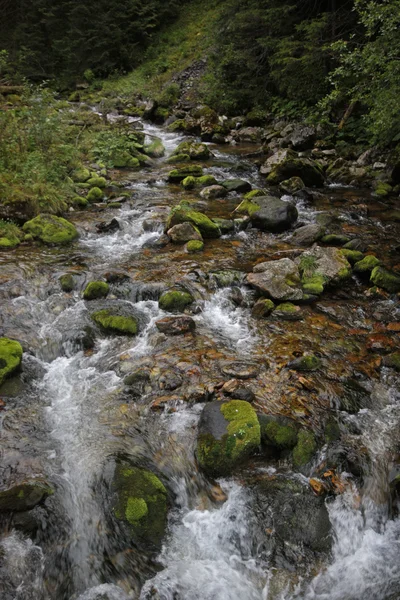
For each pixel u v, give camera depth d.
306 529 3.57
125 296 6.41
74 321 5.81
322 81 15.56
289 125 15.62
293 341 5.54
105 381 4.91
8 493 3.56
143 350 5.35
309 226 8.23
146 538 3.46
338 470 3.99
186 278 6.71
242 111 19.47
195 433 4.22
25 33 28.42
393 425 4.45
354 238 8.25
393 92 9.40
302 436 4.16
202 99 20.61
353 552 3.60
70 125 15.28
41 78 28.33
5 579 3.16
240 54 18.69
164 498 3.69
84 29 27.72
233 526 3.62
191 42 25.98
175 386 4.74
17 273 6.74
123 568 3.35
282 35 17.64
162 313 6.06
